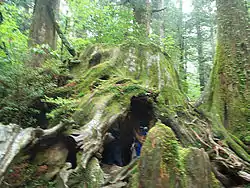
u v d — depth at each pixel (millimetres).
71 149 6375
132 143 8766
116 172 6531
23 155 5875
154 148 4750
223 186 6340
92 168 5730
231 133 9820
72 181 5395
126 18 14734
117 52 10086
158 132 4910
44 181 5570
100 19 14641
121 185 5672
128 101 7699
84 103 7484
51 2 10773
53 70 8953
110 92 7809
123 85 8180
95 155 6141
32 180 5562
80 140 6027
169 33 22891
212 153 7430
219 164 7070
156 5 21344
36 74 7555
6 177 5273
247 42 11031
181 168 4691
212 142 7867
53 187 5371
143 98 8078
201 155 4852
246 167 7230
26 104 6879
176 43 22453
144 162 4738
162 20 21422
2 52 8953
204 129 8625
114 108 7344
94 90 8086
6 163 4309
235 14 11414
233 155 7531
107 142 7684
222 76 10969
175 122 8086
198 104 11297
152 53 10516
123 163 8703
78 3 15070
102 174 5801
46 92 7719
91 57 10188
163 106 8414
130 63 9945
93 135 6352
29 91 6816
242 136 9500
